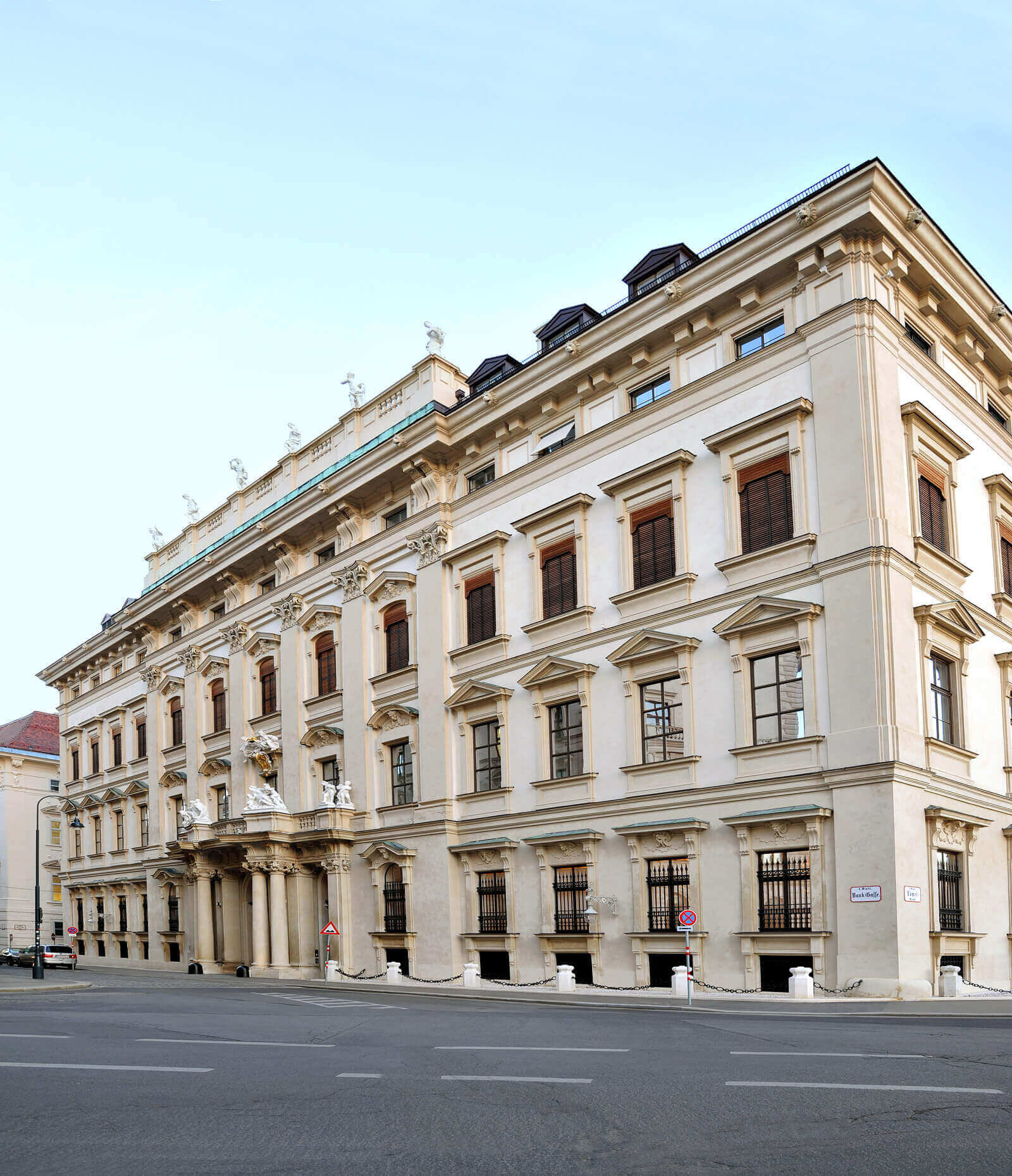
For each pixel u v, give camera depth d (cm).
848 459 2544
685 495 2898
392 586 3844
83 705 6259
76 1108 952
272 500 4616
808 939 2452
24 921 7125
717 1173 700
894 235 2634
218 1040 1500
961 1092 945
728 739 2698
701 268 2880
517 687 3306
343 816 3862
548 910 3077
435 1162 739
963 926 2538
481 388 3762
